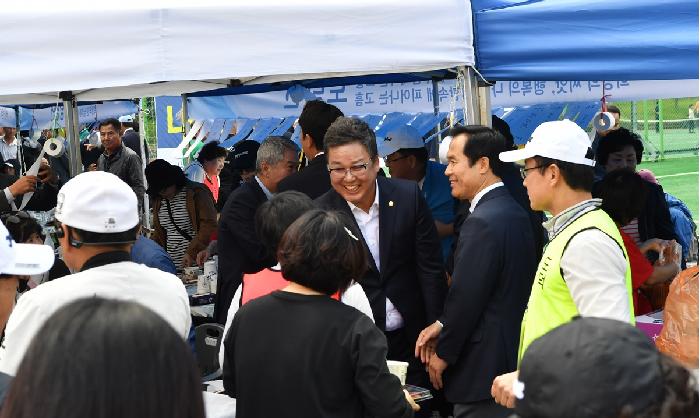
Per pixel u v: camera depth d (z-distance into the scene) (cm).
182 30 409
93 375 122
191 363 131
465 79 418
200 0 420
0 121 919
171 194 706
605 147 613
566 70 407
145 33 409
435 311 404
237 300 325
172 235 707
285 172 505
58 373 122
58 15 405
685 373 121
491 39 415
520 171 474
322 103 484
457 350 369
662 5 396
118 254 285
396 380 275
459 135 386
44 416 121
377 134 798
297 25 411
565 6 405
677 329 342
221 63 411
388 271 404
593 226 296
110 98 672
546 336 127
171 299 292
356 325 274
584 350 121
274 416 274
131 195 288
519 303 370
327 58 412
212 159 884
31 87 407
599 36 402
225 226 508
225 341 294
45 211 628
